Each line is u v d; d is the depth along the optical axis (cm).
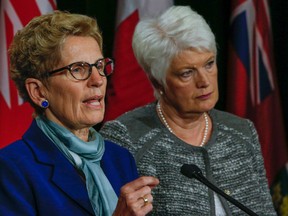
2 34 438
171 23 333
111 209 273
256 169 360
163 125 353
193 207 339
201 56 333
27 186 262
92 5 483
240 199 346
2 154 268
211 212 341
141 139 348
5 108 435
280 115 497
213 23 503
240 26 482
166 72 339
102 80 269
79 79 266
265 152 490
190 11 337
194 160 347
